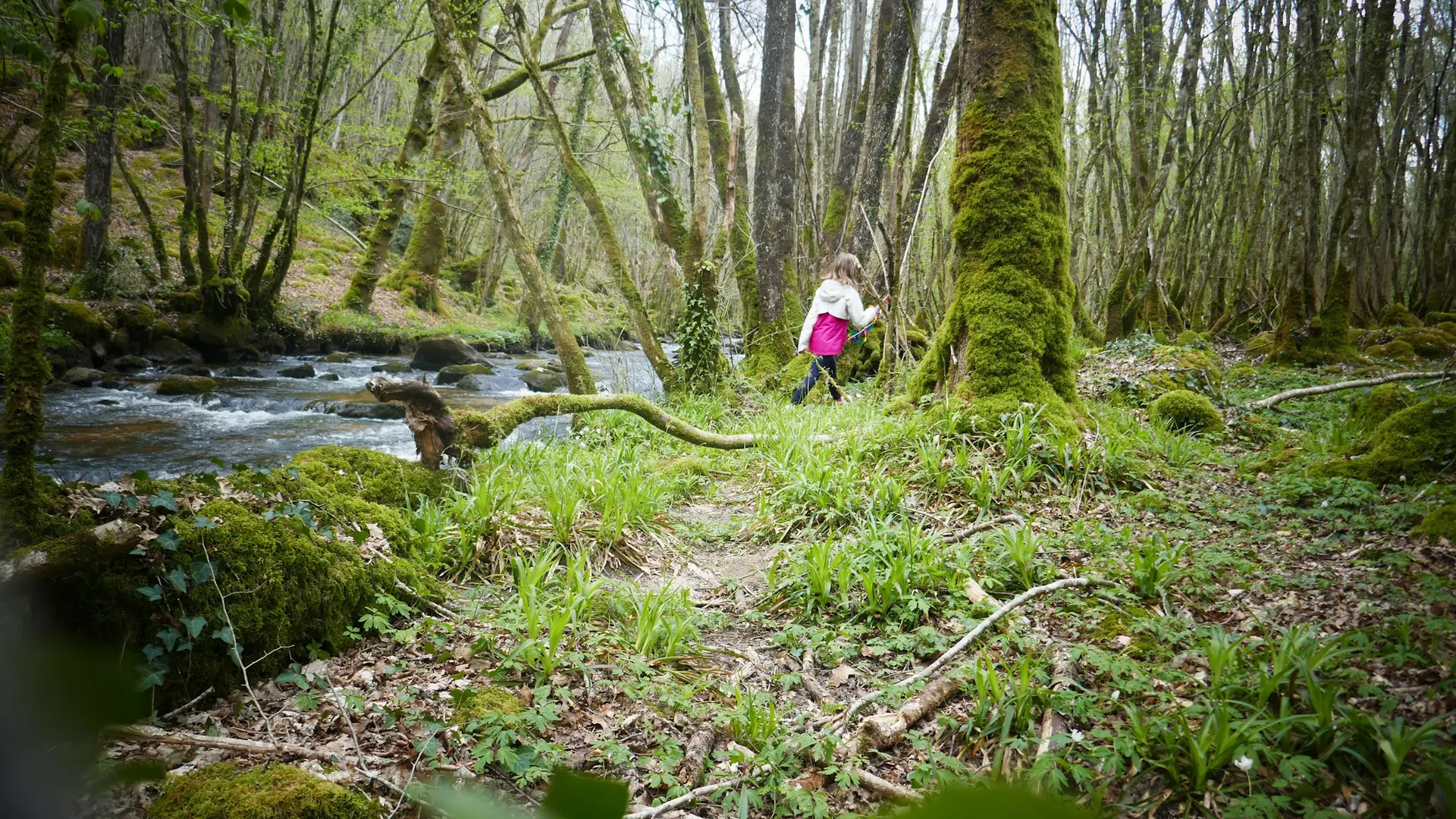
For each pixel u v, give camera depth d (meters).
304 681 3.00
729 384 10.24
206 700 2.88
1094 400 8.37
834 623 3.85
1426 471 4.74
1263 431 7.02
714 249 11.47
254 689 3.01
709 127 12.66
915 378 6.63
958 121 6.22
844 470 5.38
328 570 3.39
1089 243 19.81
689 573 4.73
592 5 10.04
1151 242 18.59
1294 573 3.72
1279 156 16.34
